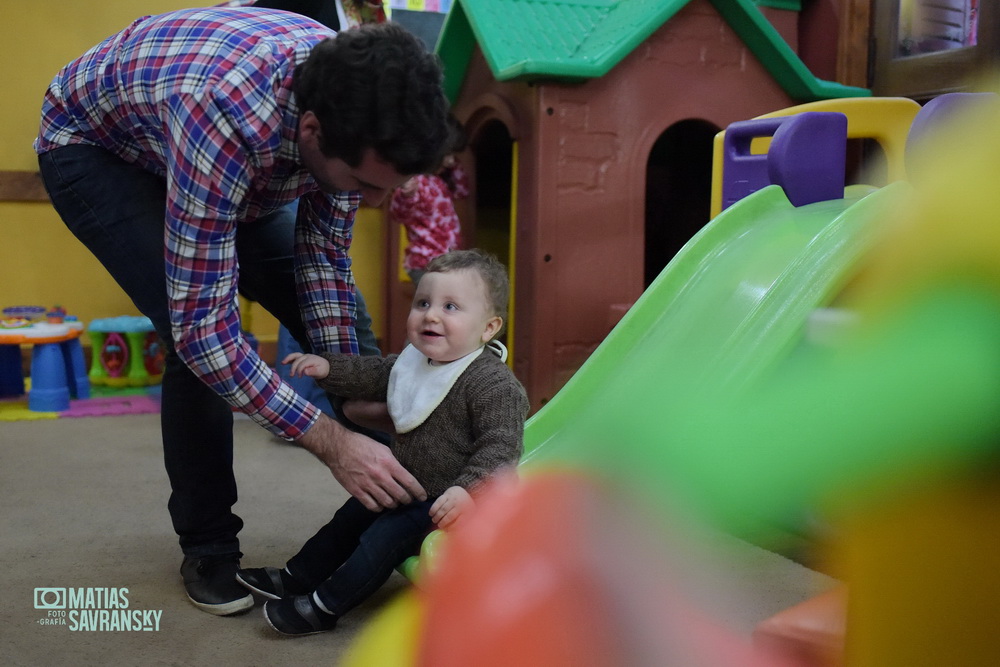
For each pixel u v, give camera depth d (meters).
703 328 1.44
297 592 1.44
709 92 2.57
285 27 1.19
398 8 3.48
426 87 1.04
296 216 1.52
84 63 1.31
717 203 2.17
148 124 1.22
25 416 2.79
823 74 3.00
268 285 1.49
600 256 2.48
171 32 1.20
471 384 1.33
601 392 1.46
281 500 2.01
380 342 3.57
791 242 1.49
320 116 1.06
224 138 1.10
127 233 1.31
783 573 1.43
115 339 3.25
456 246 2.90
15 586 1.51
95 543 1.72
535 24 2.60
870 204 1.29
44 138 1.35
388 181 1.12
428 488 1.35
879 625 0.26
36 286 3.33
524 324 2.50
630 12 2.58
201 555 1.46
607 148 2.47
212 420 1.43
